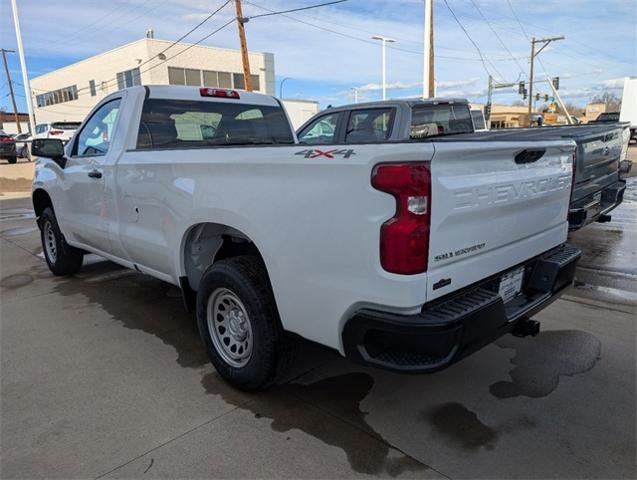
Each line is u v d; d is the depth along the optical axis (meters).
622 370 3.38
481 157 2.41
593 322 4.23
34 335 4.09
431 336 2.15
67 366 3.53
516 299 3.00
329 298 2.41
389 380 3.29
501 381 3.25
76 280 5.71
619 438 2.64
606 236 7.70
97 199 4.37
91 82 43.66
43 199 5.79
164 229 3.50
